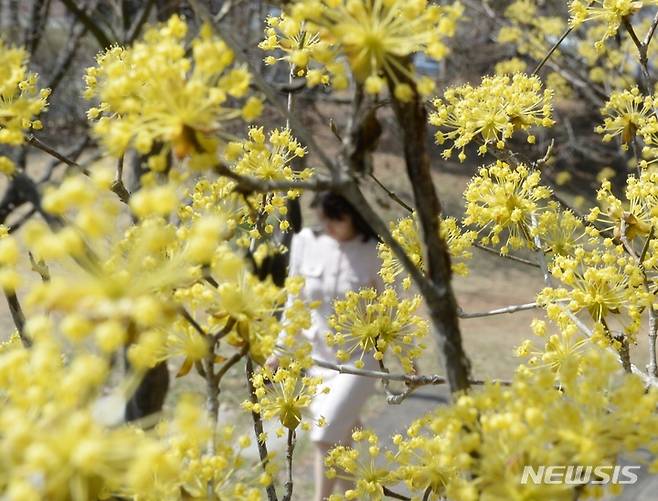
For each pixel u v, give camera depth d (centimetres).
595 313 273
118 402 134
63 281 134
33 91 218
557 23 955
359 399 442
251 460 211
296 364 255
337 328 312
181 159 157
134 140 160
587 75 963
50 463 120
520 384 161
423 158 152
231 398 760
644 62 372
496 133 366
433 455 212
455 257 332
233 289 177
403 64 153
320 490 441
